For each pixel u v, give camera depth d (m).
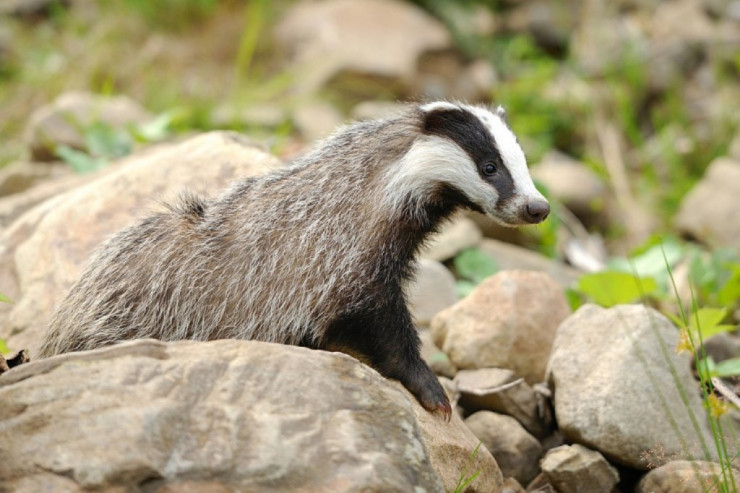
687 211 23.30
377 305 11.69
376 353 11.83
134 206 14.85
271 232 11.80
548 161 27.28
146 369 8.85
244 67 30.11
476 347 13.80
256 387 8.89
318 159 12.30
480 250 18.58
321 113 27.83
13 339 13.47
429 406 11.62
